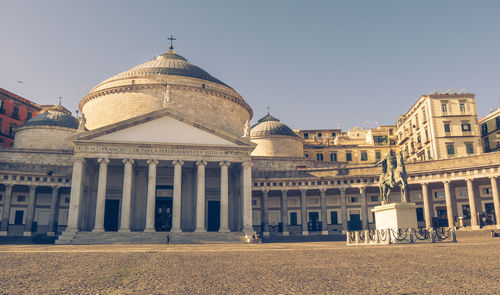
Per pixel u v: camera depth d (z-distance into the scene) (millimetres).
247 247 34000
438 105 71562
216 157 55688
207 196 64000
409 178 59906
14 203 59938
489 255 19531
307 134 107500
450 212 56031
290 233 65750
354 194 66875
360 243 33969
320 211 67750
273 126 82562
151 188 52812
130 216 53625
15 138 69688
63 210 61250
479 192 57969
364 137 104125
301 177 64812
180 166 54312
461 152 69562
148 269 16750
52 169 59312
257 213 68188
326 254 22891
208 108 69562
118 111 66938
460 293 10516
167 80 68750
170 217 61938
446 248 23938
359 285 12000
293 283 12586
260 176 65438
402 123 88250
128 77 69375
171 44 83812
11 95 81750
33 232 58438
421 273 14055
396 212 30281
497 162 52938
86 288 12086
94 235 48375
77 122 72000
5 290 11797
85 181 56656
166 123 55469
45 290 11773
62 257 22719
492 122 78188
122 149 53375
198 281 13250
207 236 50062
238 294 10938
